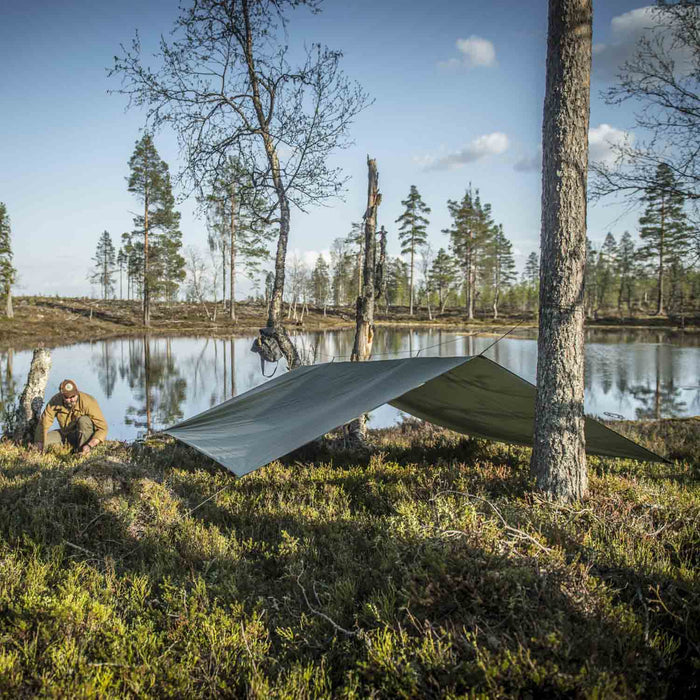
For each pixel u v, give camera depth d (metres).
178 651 2.54
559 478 4.32
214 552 3.64
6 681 2.20
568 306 4.32
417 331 52.84
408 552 3.23
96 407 7.55
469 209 63.50
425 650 2.28
